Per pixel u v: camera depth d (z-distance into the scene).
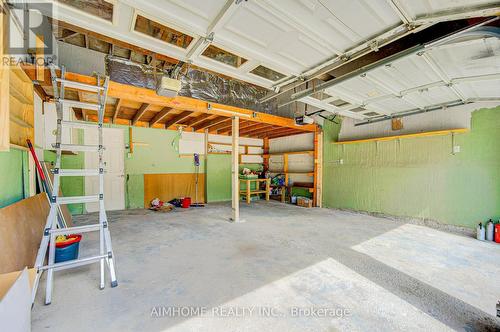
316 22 1.74
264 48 2.11
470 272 2.43
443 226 4.15
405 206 4.71
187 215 5.26
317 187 6.49
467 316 1.72
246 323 1.63
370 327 1.59
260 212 5.66
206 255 2.87
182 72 4.11
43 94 3.44
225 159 7.72
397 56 2.19
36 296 1.92
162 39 2.06
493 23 1.78
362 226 4.33
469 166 3.88
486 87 3.06
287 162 7.80
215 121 6.01
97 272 2.38
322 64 2.40
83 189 5.39
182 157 6.89
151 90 3.73
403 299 1.93
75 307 1.79
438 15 1.61
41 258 1.86
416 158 4.57
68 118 3.96
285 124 5.76
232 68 2.59
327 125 6.39
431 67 2.44
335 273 2.40
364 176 5.49
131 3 1.53
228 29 1.82
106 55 3.43
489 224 3.51
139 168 6.20
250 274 2.37
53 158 4.20
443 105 4.02
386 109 4.37
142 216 5.11
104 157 5.72
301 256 2.85
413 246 3.22
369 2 1.53
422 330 1.57
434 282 2.22
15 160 2.37
